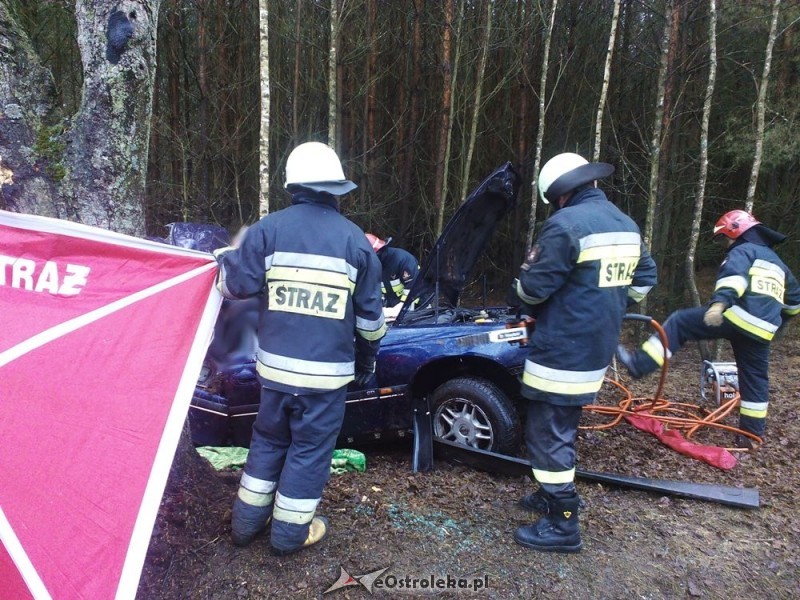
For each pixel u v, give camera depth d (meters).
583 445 4.27
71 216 2.78
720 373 5.14
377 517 2.97
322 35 12.01
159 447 2.29
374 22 11.64
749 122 9.59
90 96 2.79
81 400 2.21
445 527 2.91
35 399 2.14
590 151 12.40
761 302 4.12
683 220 11.77
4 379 2.11
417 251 13.12
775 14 6.77
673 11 8.76
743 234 4.37
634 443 4.31
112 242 2.37
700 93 10.66
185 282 2.47
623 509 3.19
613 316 2.65
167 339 2.41
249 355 3.15
